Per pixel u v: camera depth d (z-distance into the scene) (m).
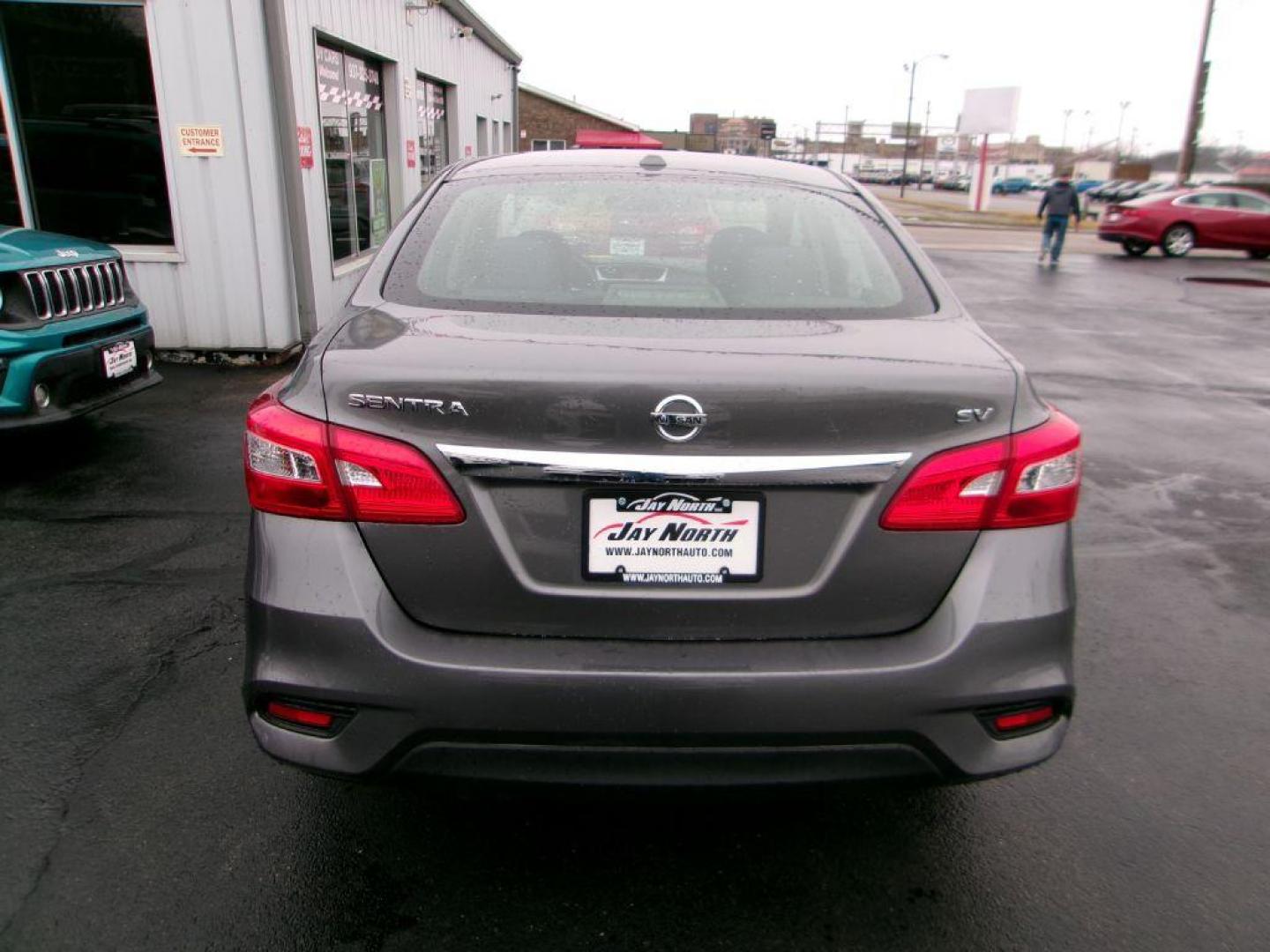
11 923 2.08
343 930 2.09
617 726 1.84
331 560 1.88
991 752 1.94
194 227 7.61
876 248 2.56
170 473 5.19
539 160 2.93
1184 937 2.14
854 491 1.87
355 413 1.86
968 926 2.15
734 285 2.38
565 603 1.88
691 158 3.00
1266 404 7.80
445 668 1.83
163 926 2.09
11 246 4.82
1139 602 3.98
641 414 1.80
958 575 1.92
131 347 5.42
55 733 2.80
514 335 2.00
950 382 1.89
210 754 2.72
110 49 7.34
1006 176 93.44
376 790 2.58
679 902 2.21
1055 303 13.87
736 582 1.89
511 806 2.53
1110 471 5.87
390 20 10.99
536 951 2.05
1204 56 31.02
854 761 1.89
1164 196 21.98
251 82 7.36
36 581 3.84
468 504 1.84
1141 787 2.70
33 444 5.68
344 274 9.58
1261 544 4.66
